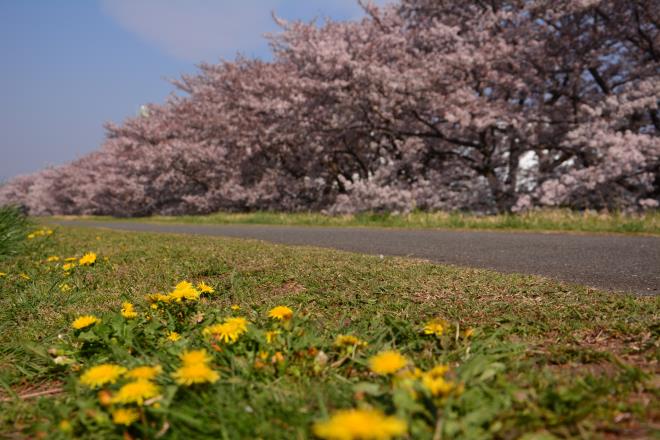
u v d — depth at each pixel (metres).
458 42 13.08
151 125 25.92
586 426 1.30
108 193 29.98
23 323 2.89
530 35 12.31
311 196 18.47
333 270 4.06
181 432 1.36
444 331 2.14
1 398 1.91
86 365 2.01
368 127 14.36
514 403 1.45
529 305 2.80
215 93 21.64
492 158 13.02
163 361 1.88
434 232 8.80
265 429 1.32
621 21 12.17
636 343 2.08
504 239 6.99
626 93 10.89
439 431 1.18
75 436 1.44
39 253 6.15
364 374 1.83
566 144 11.30
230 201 20.92
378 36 14.22
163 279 4.04
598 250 5.38
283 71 18.33
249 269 4.26
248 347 1.97
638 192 11.21
